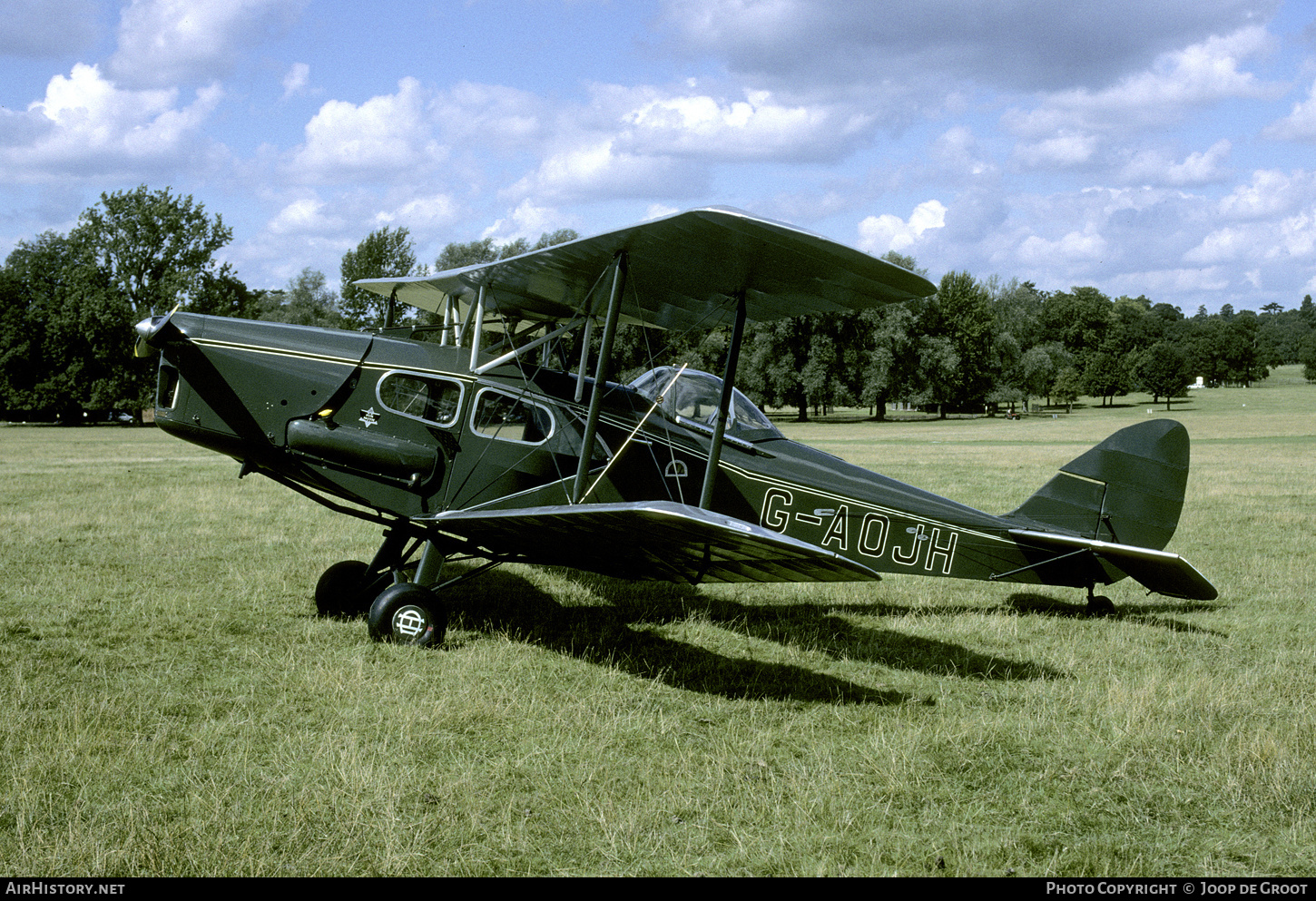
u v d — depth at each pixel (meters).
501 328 8.89
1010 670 5.92
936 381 62.91
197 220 61.56
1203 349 126.06
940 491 16.61
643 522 4.90
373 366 6.43
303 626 6.48
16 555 9.25
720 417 6.47
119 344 59.50
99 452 28.77
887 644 6.57
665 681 5.54
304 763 4.04
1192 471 21.62
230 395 6.23
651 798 3.77
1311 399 89.38
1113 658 6.24
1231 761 4.27
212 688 5.06
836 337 60.56
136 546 9.95
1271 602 8.11
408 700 4.89
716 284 6.36
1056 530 7.65
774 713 4.99
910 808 3.83
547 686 5.31
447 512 6.27
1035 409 93.00
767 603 8.00
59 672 5.30
